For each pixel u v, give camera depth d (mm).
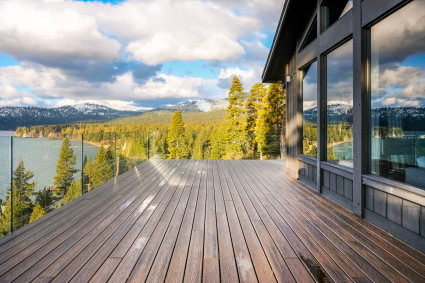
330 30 4012
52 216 3334
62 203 4117
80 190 4719
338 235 2617
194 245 2391
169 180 5895
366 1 2990
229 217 3242
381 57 2879
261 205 3793
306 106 5508
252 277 1812
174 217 3250
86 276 1839
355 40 3227
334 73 4113
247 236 2604
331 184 4156
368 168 3143
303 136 5746
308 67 5371
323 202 3959
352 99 3543
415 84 2377
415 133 2371
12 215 3025
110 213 3441
